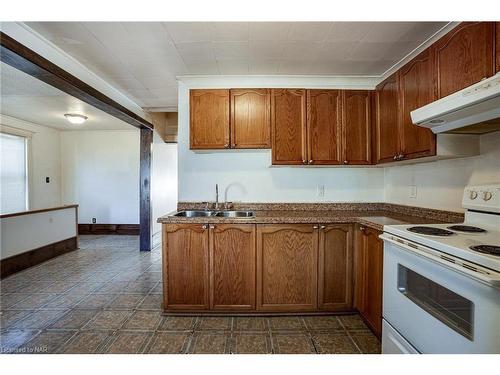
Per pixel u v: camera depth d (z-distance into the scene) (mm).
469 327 1079
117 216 5793
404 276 1494
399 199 2613
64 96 3441
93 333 2006
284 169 2838
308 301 2246
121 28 1873
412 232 1482
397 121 2170
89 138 5801
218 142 2537
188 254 2242
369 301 2025
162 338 1946
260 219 2203
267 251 2227
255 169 2838
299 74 2641
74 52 2217
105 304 2465
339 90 2535
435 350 1223
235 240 2227
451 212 1955
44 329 2057
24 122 4961
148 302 2506
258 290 2236
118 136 5773
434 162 2156
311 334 1992
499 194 1521
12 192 4816
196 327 2090
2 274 3148
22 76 2773
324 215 2402
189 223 2230
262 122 2535
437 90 1714
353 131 2539
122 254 4176
